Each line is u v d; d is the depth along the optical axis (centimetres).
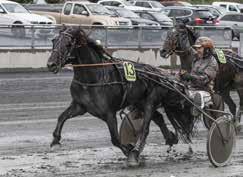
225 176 998
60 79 2381
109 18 3612
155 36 3050
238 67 1429
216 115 1155
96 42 1025
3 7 3228
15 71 2648
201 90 1134
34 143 1231
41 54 2750
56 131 1046
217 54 1352
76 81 1023
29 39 2723
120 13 3984
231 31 3294
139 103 1101
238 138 1380
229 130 1091
